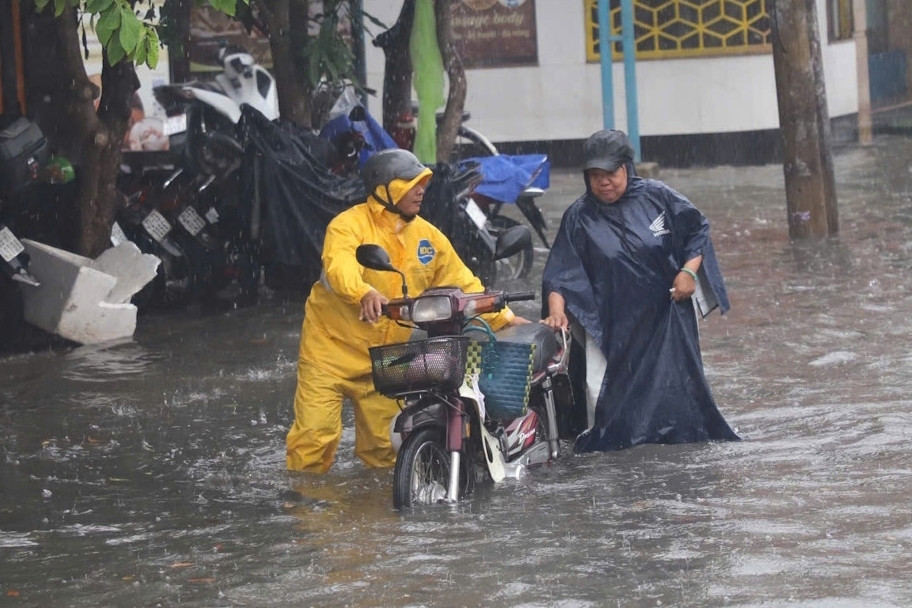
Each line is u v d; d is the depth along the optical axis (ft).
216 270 115.96
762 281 112.16
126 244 106.22
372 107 199.82
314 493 62.28
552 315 66.33
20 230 107.24
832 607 44.24
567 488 60.44
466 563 50.34
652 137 204.13
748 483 59.62
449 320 58.39
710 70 201.26
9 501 63.41
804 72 131.64
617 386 67.21
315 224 110.73
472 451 61.26
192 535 56.44
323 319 64.64
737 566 48.67
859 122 215.31
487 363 61.21
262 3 125.90
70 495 64.13
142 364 93.35
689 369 67.41
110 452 71.97
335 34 127.75
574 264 67.36
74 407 81.92
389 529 55.11
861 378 78.84
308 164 111.24
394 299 60.13
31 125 100.01
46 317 99.71
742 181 182.09
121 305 102.01
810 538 51.49
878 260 118.73
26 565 53.42
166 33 127.54
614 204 67.51
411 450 58.18
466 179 111.45
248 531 56.54
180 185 117.19
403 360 56.80
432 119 126.21
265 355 95.04
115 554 54.34
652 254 66.90
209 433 75.10
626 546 51.62
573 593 46.68
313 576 49.85
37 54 115.24
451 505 58.23
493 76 205.26
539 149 206.59
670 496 58.23
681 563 49.32
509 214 163.53
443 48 127.54
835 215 135.03
